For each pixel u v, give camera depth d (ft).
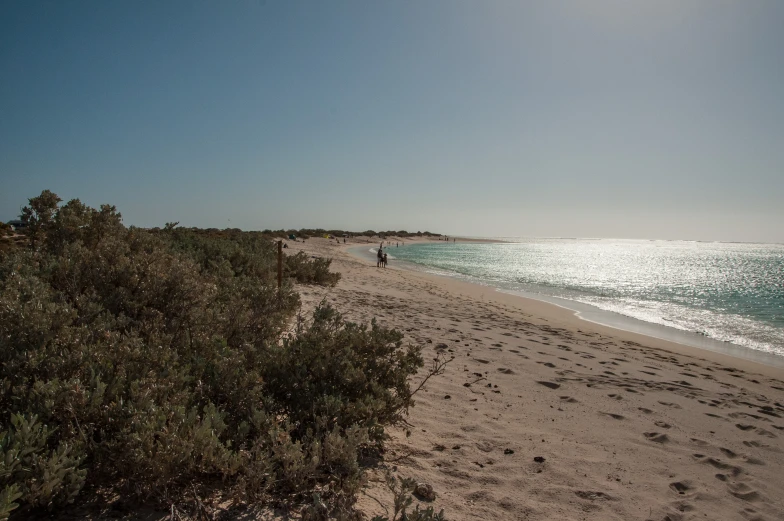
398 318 34.60
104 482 8.49
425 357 22.88
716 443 14.79
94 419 8.59
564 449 13.32
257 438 9.79
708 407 18.54
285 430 10.33
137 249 23.40
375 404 11.46
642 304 63.00
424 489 10.02
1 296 11.25
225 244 44.65
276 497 8.93
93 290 15.46
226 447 9.52
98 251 17.53
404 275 90.99
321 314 15.83
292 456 9.14
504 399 17.40
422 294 57.62
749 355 33.86
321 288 48.19
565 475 11.70
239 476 8.56
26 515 7.32
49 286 15.05
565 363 24.36
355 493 9.22
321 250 173.06
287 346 13.55
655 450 13.85
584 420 15.92
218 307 17.15
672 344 36.22
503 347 27.07
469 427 14.32
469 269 128.77
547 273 119.75
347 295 46.06
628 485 11.50
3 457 6.69
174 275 16.46
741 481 12.28
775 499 11.39
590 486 11.25
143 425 8.03
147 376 10.01
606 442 14.15
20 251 19.27
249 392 10.79
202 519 7.90
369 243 359.05
